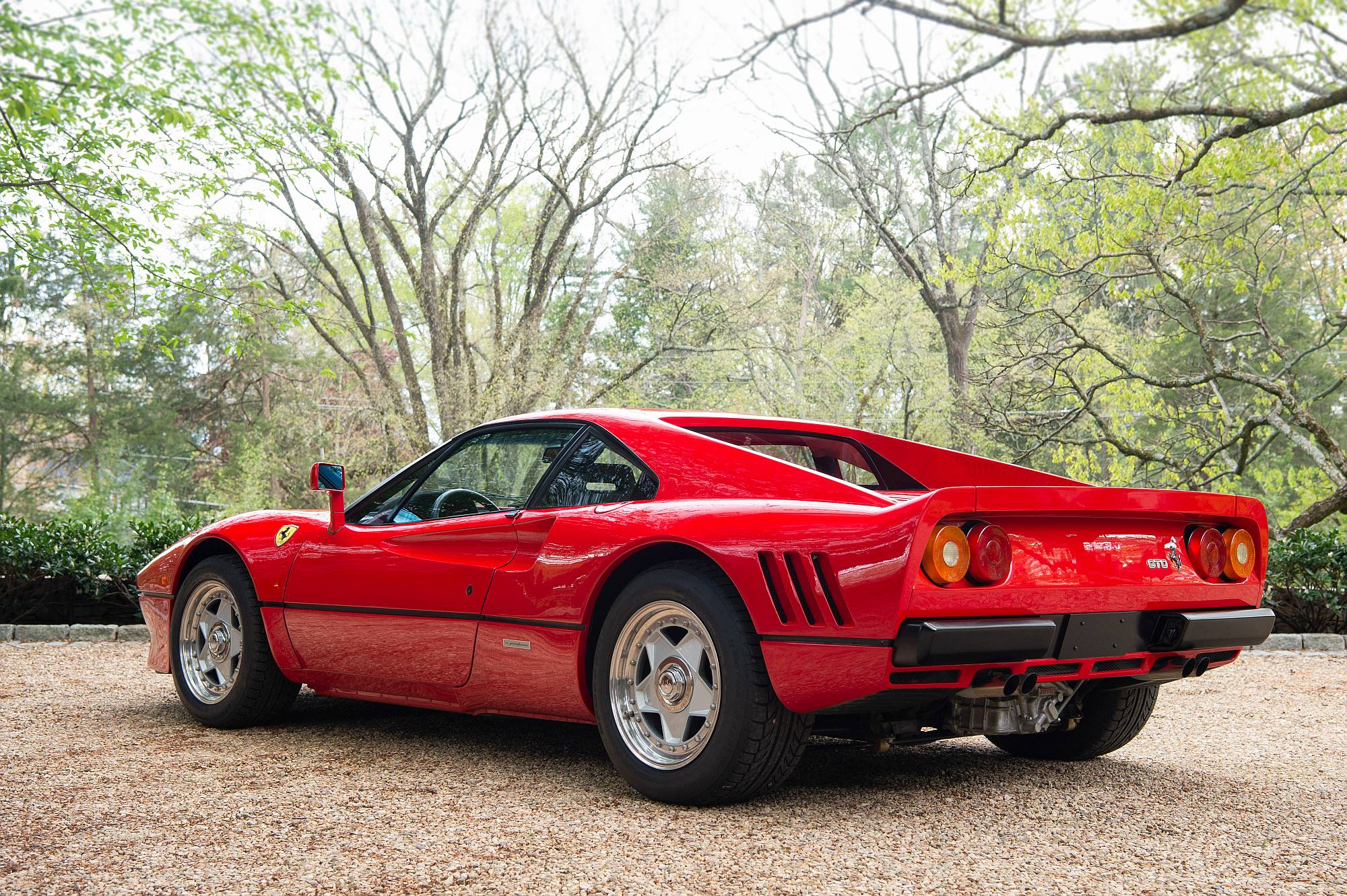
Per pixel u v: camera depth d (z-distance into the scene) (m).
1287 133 9.32
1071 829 3.02
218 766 3.74
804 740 3.09
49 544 8.71
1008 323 12.59
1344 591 8.45
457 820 3.00
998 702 3.19
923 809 3.21
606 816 3.05
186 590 4.70
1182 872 2.61
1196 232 10.55
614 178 21.23
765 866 2.59
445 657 3.79
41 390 37.28
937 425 22.33
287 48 6.48
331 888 2.42
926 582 2.78
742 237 27.20
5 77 5.93
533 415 3.95
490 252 27.38
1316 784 3.69
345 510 4.27
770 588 2.99
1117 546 3.15
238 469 35.81
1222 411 12.30
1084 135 10.77
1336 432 26.00
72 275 36.09
